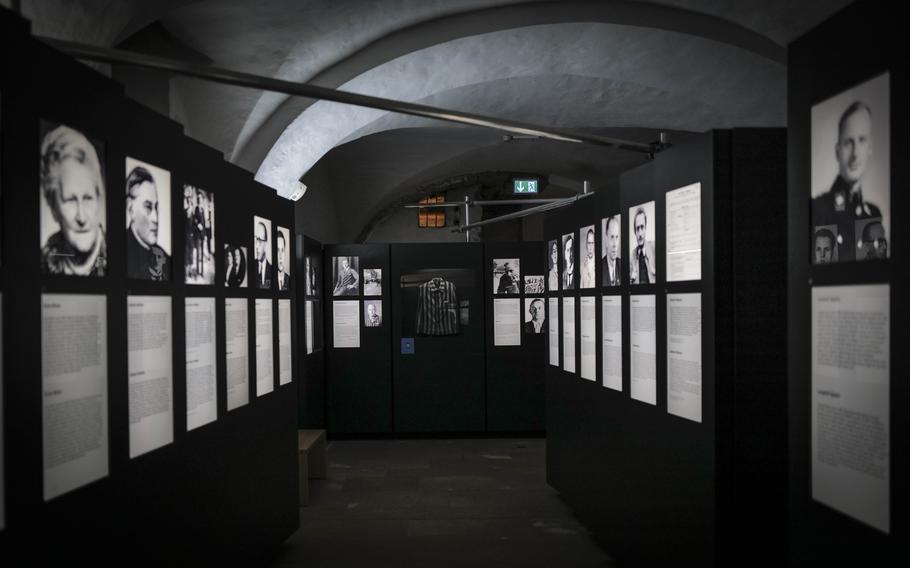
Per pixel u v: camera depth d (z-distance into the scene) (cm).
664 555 429
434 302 1069
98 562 266
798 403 246
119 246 287
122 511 286
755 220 369
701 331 379
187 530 356
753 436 369
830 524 226
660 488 434
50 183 238
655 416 441
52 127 240
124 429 289
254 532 473
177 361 346
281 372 546
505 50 800
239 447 443
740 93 877
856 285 211
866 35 206
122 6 502
